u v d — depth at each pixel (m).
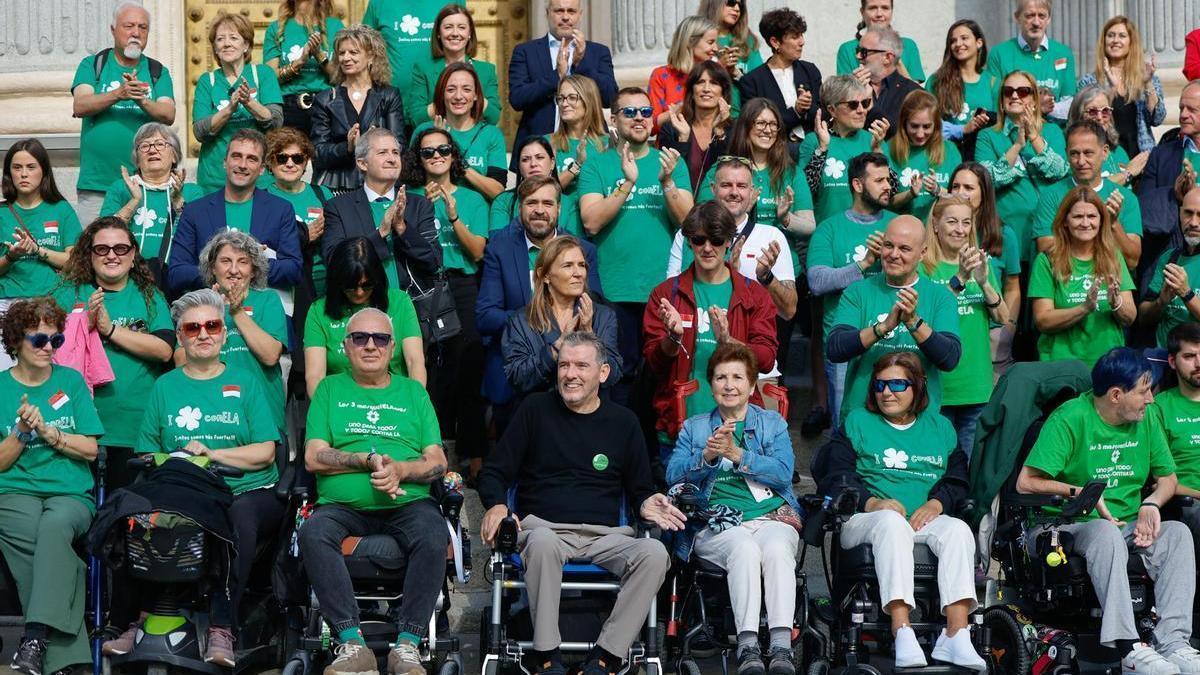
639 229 13.80
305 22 16.27
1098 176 14.26
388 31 16.33
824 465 11.95
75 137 17.12
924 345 12.24
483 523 11.34
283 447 12.07
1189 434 12.27
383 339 11.58
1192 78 16.78
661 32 17.69
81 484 11.66
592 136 14.32
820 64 18.80
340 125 15.02
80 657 11.12
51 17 17.72
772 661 10.94
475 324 13.48
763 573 11.16
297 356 13.04
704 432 11.74
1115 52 15.90
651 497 11.35
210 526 10.93
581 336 11.60
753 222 13.63
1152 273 13.99
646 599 10.94
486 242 14.09
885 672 11.42
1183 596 11.45
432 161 14.09
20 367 11.77
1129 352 11.84
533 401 11.70
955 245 13.32
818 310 14.16
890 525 11.14
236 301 12.46
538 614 10.92
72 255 12.82
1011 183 14.70
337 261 12.30
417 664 10.68
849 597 11.33
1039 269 13.66
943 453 11.93
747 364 11.68
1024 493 11.79
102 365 12.37
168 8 18.92
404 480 11.34
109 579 11.73
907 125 14.38
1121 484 11.98
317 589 10.88
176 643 11.05
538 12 19.34
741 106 15.39
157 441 11.84
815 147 14.73
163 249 13.92
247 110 15.13
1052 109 15.78
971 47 15.87
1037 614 11.75
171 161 14.09
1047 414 12.34
